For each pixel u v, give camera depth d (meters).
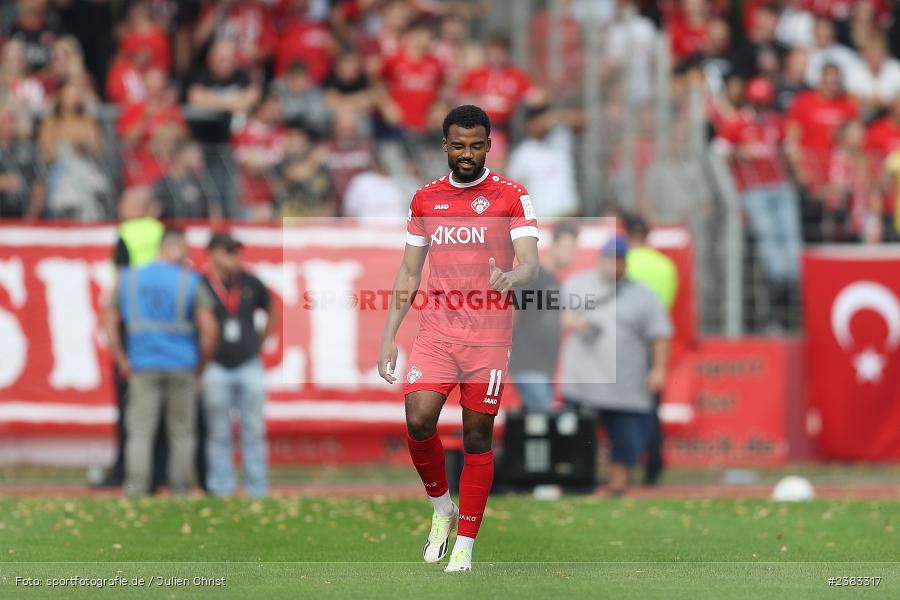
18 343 50.94
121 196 52.94
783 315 55.22
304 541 31.17
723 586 23.19
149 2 66.38
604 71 59.12
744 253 55.06
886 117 64.75
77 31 67.56
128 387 44.34
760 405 53.50
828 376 54.34
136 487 42.47
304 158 55.12
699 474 52.19
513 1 67.94
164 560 28.47
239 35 64.69
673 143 55.50
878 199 57.44
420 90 63.09
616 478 44.06
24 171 52.25
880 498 41.41
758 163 56.31
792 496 41.19
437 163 58.22
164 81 58.53
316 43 65.56
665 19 67.31
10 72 58.94
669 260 51.25
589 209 57.22
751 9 71.25
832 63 63.69
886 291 54.66
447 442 38.41
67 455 51.38
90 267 51.25
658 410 46.69
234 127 60.22
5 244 50.94
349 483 47.97
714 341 53.38
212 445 43.94
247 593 22.52
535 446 42.56
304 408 51.28
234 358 43.50
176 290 42.66
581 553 29.30
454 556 24.92
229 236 43.53
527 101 59.97
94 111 56.12
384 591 22.41
